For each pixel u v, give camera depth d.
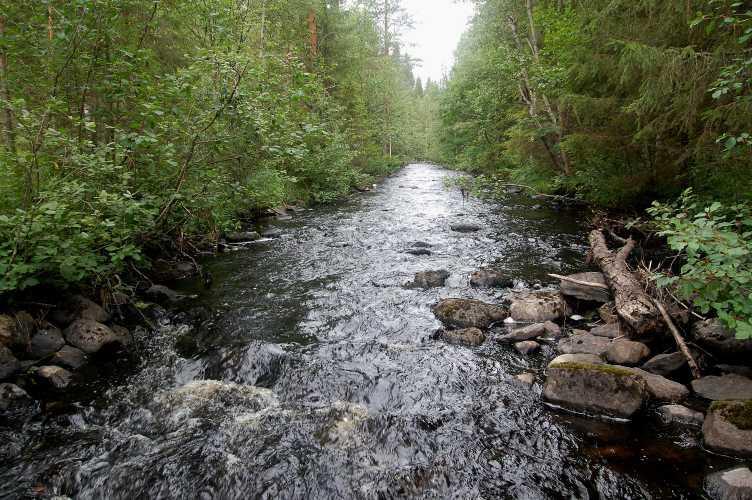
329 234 12.66
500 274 8.10
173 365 5.38
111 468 3.69
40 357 5.09
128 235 6.30
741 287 3.78
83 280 6.26
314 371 5.20
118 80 7.28
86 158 5.73
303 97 8.00
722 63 6.30
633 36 8.15
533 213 15.27
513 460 3.68
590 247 9.65
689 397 4.29
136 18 8.18
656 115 8.49
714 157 7.68
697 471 3.41
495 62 16.75
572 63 10.56
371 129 33.94
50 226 5.13
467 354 5.52
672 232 4.07
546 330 5.97
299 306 7.23
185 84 6.96
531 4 16.92
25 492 3.45
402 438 4.02
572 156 12.79
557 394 4.41
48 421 4.29
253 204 12.91
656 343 5.21
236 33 9.20
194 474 3.62
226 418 4.38
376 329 6.34
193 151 7.39
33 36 6.86
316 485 3.50
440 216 15.38
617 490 3.29
